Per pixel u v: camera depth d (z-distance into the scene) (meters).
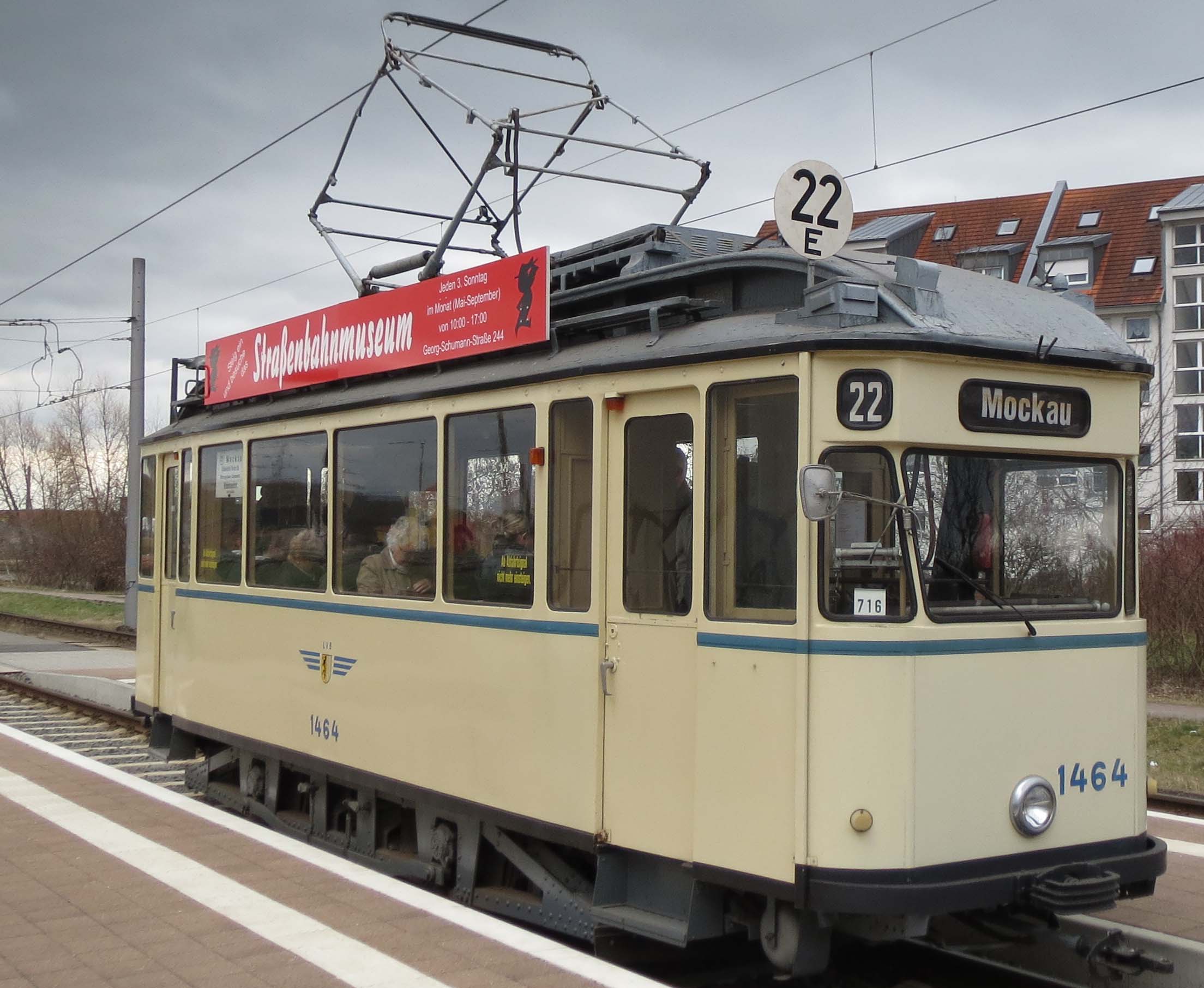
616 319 5.98
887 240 35.50
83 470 50.66
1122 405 5.63
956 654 5.02
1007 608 5.25
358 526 7.59
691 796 5.34
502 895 6.50
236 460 9.12
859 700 4.88
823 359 4.98
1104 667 5.49
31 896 5.73
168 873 6.12
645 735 5.55
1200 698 14.72
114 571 43.91
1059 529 5.50
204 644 9.48
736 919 5.39
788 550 5.04
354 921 5.36
